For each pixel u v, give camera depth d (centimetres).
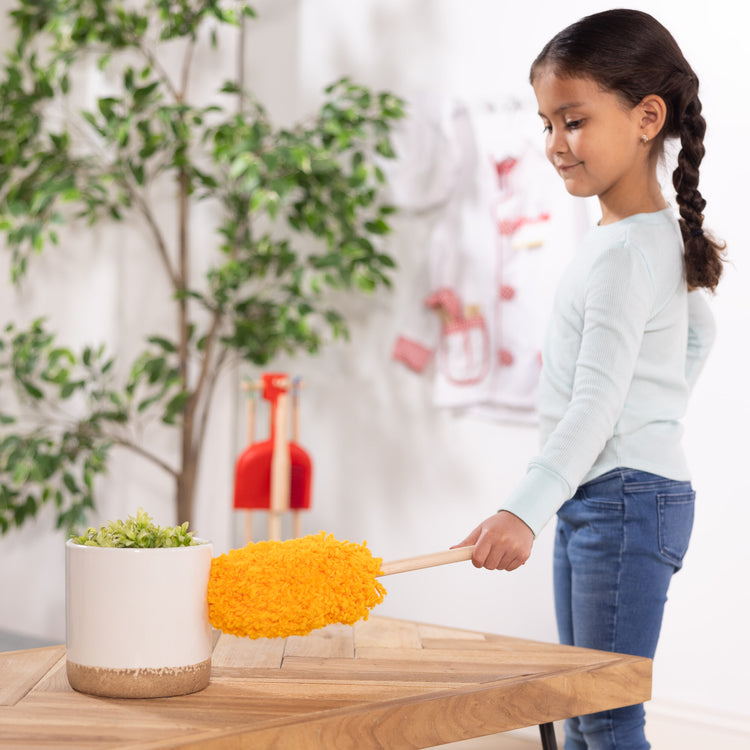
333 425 270
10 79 247
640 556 117
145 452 251
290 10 279
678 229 125
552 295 223
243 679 84
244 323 242
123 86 257
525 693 82
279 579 80
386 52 259
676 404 122
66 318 283
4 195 265
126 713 74
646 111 120
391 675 86
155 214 272
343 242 243
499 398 234
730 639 199
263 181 240
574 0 224
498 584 234
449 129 241
